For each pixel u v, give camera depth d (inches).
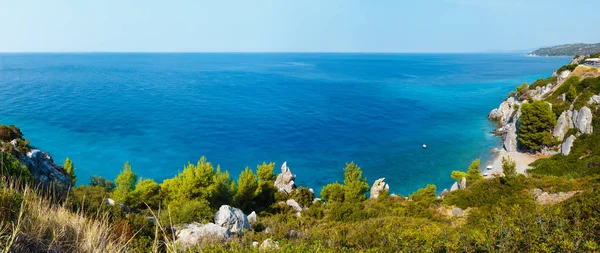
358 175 2041.1
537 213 513.3
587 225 469.7
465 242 488.1
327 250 589.0
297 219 1504.7
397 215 1397.6
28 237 275.0
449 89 7190.0
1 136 1389.0
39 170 1331.2
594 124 2511.1
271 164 2327.8
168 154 3243.1
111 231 362.9
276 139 3750.0
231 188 1883.6
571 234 438.9
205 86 7854.3
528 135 2815.0
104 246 314.2
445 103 5634.8
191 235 871.1
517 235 455.2
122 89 7130.9
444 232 561.9
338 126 4296.3
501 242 450.3
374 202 1779.0
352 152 3334.2
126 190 1627.7
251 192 1935.3
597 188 870.4
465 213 1333.7
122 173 1673.2
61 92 6505.9
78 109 4968.0
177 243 494.0
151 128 4077.3
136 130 3978.8
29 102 5364.2
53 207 342.6
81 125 4101.9
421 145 3494.1
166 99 6003.9
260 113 5012.3
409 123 4397.1
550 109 2775.6
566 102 3034.0
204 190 1627.7
